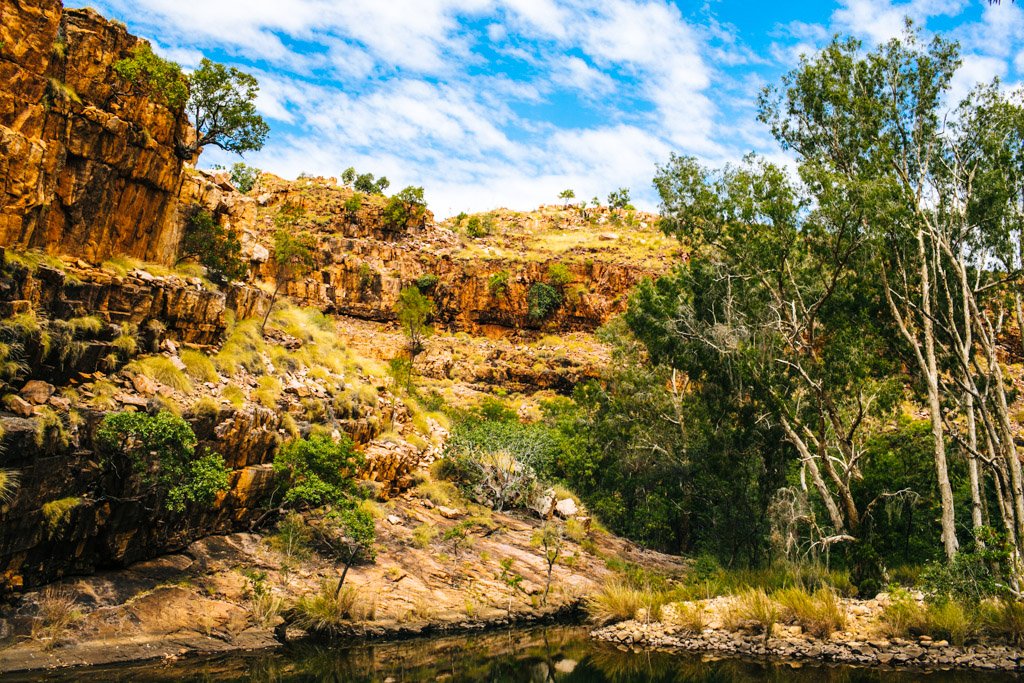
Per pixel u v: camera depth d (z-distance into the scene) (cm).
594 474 4384
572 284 8231
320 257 7638
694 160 3044
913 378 3238
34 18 1905
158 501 1991
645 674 1916
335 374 3281
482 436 3731
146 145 2370
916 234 2845
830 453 3419
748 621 2397
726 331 3191
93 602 1772
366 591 2302
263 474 2419
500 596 2597
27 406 1659
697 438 3969
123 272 2223
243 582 2130
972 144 2927
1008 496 2609
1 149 1789
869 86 3052
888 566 2988
